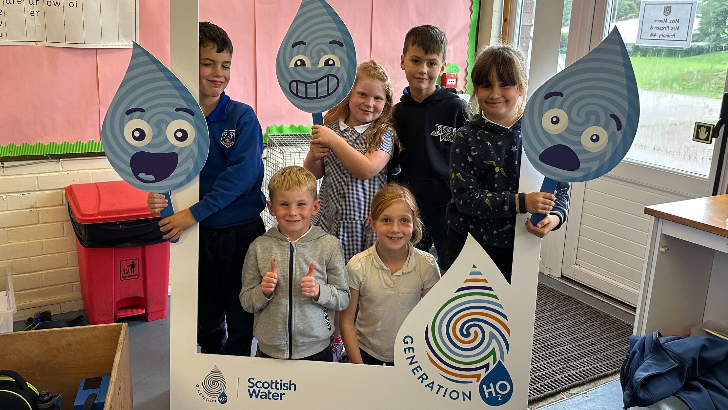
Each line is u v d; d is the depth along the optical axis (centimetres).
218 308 205
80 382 186
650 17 298
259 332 173
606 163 144
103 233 266
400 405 162
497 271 155
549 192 152
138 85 147
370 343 184
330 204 201
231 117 189
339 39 161
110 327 184
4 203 278
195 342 161
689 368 193
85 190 283
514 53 170
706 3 273
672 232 219
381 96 196
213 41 176
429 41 210
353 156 184
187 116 150
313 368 161
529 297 157
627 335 288
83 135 288
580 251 350
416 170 217
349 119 204
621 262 327
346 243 197
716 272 246
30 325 277
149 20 289
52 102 277
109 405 146
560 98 144
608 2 314
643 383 188
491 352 159
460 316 157
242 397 163
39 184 284
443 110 218
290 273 170
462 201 171
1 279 284
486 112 177
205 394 163
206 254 193
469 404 162
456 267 155
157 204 157
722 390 190
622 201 322
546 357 265
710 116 279
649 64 303
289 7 321
